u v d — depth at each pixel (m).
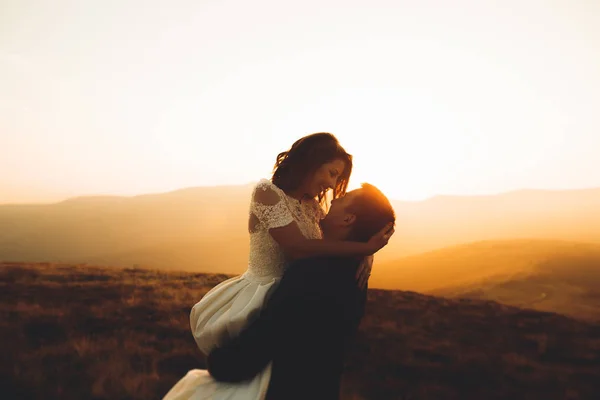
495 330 17.08
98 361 7.96
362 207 1.79
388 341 12.70
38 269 22.03
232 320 1.80
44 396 6.31
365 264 1.84
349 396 7.81
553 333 17.72
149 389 6.91
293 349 1.60
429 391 8.83
